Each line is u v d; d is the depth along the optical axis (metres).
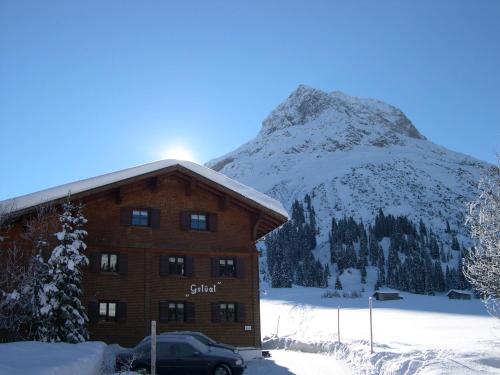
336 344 34.06
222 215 34.72
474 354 21.62
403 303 128.12
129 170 33.00
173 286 32.75
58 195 29.62
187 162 35.53
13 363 17.19
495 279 18.69
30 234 27.25
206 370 22.20
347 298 147.00
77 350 22.03
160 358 22.34
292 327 61.47
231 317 33.66
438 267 199.38
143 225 32.94
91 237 31.58
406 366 21.47
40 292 25.64
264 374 25.62
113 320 31.39
